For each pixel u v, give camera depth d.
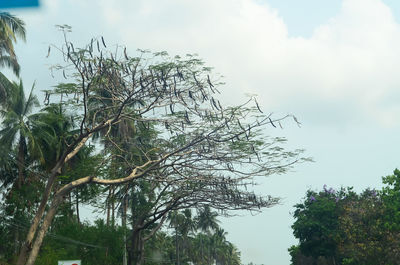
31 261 19.81
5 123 35.50
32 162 37.81
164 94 21.42
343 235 51.38
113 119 22.06
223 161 24.02
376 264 45.38
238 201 26.50
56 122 36.75
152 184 32.50
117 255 41.41
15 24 31.98
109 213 43.38
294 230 55.91
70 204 36.44
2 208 37.06
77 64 19.56
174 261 92.62
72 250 39.75
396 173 46.56
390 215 45.62
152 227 53.25
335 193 57.09
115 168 29.53
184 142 24.97
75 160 36.97
